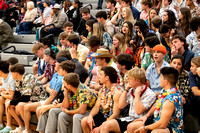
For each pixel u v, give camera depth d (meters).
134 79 4.36
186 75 4.67
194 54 5.12
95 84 5.68
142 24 5.88
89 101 4.93
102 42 6.95
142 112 4.32
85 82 5.95
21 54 8.85
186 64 5.09
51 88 5.73
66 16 8.69
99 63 5.45
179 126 4.02
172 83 3.98
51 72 6.42
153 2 7.61
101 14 7.72
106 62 5.46
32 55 8.72
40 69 6.98
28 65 8.65
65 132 5.07
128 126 4.27
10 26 10.41
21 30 10.09
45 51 6.36
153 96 4.36
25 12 10.38
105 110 4.91
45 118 5.39
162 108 3.95
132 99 4.54
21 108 5.73
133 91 4.57
